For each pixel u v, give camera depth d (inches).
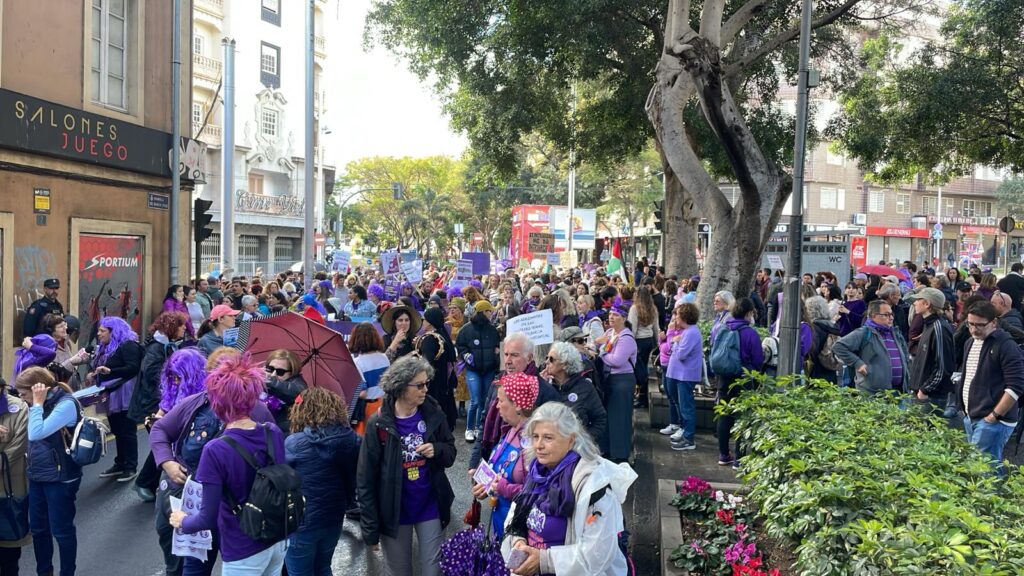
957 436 229.9
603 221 2571.4
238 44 1919.3
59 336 361.4
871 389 315.0
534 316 309.4
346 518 292.0
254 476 164.1
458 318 485.1
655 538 266.1
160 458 187.9
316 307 573.0
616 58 855.1
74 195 496.7
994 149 895.7
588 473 141.7
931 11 716.0
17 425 211.6
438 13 751.7
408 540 194.1
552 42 738.2
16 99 435.8
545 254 1374.3
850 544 154.7
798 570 175.3
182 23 621.9
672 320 405.7
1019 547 133.3
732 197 1945.1
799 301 353.1
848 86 852.6
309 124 806.5
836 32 776.3
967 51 815.1
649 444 390.0
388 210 2765.7
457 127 909.8
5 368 436.5
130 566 244.2
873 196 2247.8
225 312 358.0
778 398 255.0
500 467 186.2
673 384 399.2
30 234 458.3
